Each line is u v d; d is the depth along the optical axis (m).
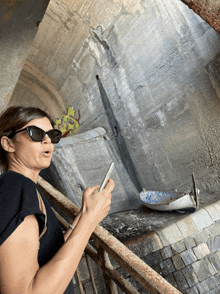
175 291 0.62
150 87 5.96
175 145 5.55
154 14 5.37
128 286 0.93
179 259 3.35
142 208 5.75
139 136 6.61
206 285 3.21
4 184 0.60
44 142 0.74
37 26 3.05
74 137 7.38
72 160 6.79
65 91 9.32
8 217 0.52
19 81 9.60
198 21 4.50
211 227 3.69
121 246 0.83
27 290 0.47
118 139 7.44
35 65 9.05
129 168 7.20
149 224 4.18
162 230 3.55
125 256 0.77
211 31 4.30
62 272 0.51
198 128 4.94
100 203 0.66
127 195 6.91
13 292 0.46
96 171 7.04
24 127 0.73
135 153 6.87
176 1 4.81
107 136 7.74
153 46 5.62
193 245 3.49
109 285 1.05
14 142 0.73
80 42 7.44
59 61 8.48
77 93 8.77
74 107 9.23
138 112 6.50
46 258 0.64
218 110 4.47
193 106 4.95
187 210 4.14
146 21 5.61
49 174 6.65
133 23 5.92
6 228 0.49
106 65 7.21
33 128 0.70
